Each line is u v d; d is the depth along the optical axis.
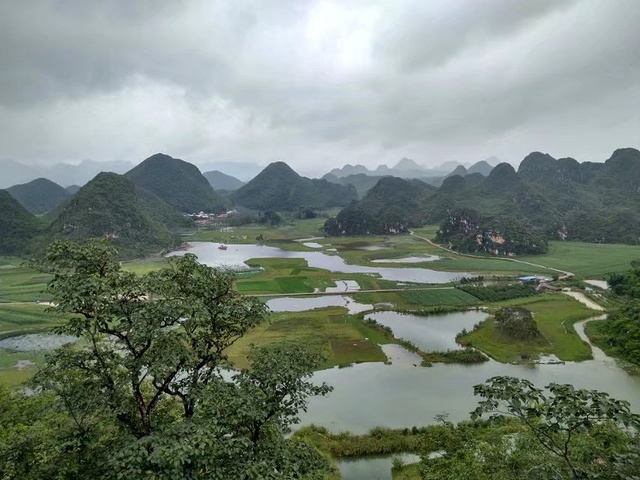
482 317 83.50
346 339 68.75
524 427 24.81
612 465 9.91
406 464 34.16
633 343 60.53
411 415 43.84
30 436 14.72
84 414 13.73
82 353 14.15
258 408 14.06
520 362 59.19
